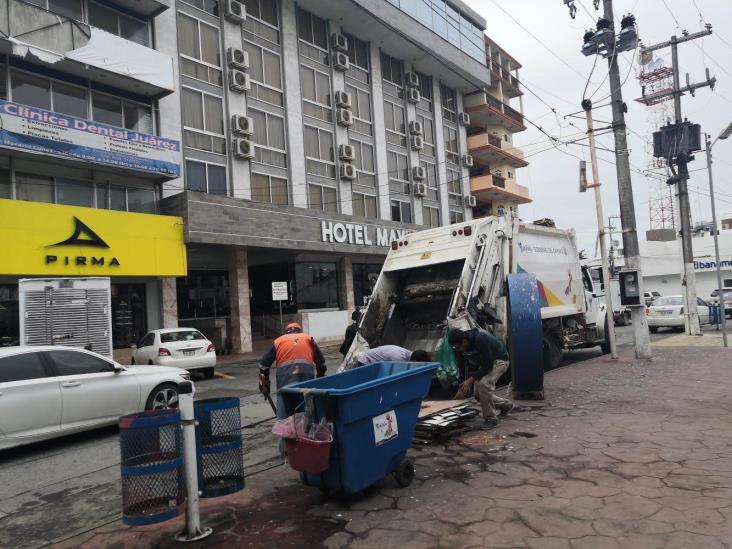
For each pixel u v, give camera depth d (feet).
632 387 29.78
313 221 75.05
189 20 68.59
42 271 49.70
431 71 110.93
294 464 14.49
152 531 14.24
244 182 72.13
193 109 67.56
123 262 55.16
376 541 12.68
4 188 50.52
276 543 12.92
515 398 28.09
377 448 15.37
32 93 52.70
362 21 90.17
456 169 119.14
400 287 35.60
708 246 151.94
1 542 14.46
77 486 19.19
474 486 15.83
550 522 13.01
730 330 65.98
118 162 55.06
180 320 72.43
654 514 13.04
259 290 86.12
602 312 46.88
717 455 17.15
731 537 11.65
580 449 18.66
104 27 59.26
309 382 16.52
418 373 17.03
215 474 14.52
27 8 49.83
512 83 143.64
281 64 80.02
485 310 30.35
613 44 44.80
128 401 27.55
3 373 23.62
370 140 94.94
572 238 43.68
